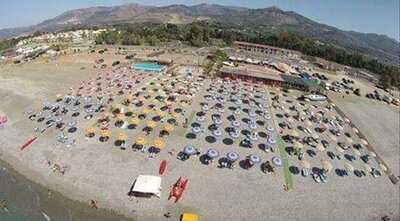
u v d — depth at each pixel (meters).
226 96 91.69
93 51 143.25
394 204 54.34
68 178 52.88
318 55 181.75
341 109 96.06
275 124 76.62
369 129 83.88
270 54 171.62
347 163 61.81
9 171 54.72
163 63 123.44
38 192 49.88
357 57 176.88
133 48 154.88
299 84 107.19
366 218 50.53
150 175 53.44
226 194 51.56
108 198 48.97
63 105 79.44
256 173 57.03
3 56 140.12
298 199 52.31
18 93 87.81
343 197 54.19
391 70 154.62
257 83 108.69
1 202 47.56
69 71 111.75
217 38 191.88
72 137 64.19
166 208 47.72
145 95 87.31
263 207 49.91
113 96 86.81
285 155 63.22
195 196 50.41
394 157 70.81
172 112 77.06
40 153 59.41
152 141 63.88
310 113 85.88
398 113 100.88
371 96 113.38
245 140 65.62
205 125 72.38
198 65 125.38
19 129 68.00
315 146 67.12
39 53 140.12
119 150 60.50
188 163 57.88
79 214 46.06
